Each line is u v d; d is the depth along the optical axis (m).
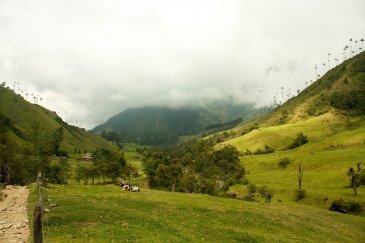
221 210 72.12
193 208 69.81
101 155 189.00
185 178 159.50
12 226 39.38
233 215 69.25
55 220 43.16
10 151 141.50
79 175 165.38
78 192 75.19
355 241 68.50
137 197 75.12
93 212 50.12
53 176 156.38
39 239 24.14
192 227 52.50
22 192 69.69
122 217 50.00
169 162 194.88
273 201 149.12
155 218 53.28
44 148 107.81
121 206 60.66
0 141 141.38
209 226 55.28
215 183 162.00
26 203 55.44
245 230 57.38
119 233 40.00
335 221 88.06
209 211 69.31
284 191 163.38
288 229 65.81
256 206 88.19
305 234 64.50
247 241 49.88
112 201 65.12
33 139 107.31
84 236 36.69
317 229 71.25
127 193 82.50
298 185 172.75
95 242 34.66
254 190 163.38
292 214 83.88
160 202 71.31
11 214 46.28
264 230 61.34
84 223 43.28
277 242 52.06
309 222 77.75
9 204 54.03
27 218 43.72
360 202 126.94
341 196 137.75
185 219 57.72
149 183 174.50
